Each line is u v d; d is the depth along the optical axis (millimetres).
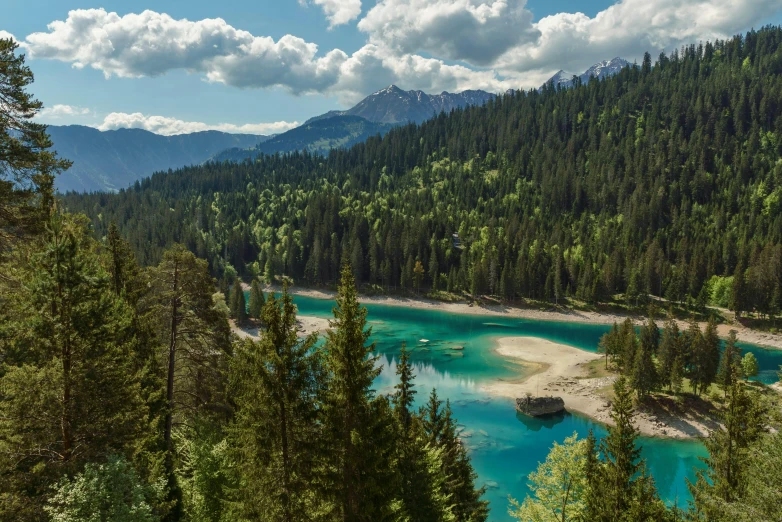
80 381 18469
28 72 19875
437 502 25859
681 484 50312
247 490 17031
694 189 184000
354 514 17672
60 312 18359
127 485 16516
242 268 187125
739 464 25109
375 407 18391
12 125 20094
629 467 23266
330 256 175000
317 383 17578
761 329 120188
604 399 72062
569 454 30453
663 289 144750
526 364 92250
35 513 16422
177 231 190750
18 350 20328
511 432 61938
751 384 74500
